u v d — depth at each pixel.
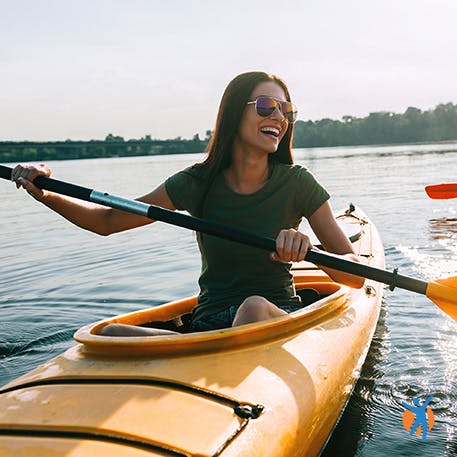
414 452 2.46
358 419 2.75
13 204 15.70
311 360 2.23
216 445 1.53
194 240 8.05
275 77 2.60
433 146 56.88
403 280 2.38
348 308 3.00
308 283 3.43
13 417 1.67
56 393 1.80
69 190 2.46
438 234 7.27
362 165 26.22
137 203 2.45
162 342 2.01
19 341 4.13
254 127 2.53
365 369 3.31
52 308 4.94
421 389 3.04
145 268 6.40
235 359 2.04
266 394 1.87
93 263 6.83
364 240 5.16
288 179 2.61
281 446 1.71
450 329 3.88
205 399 1.75
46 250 7.91
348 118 84.50
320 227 2.63
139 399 1.70
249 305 2.29
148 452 1.47
